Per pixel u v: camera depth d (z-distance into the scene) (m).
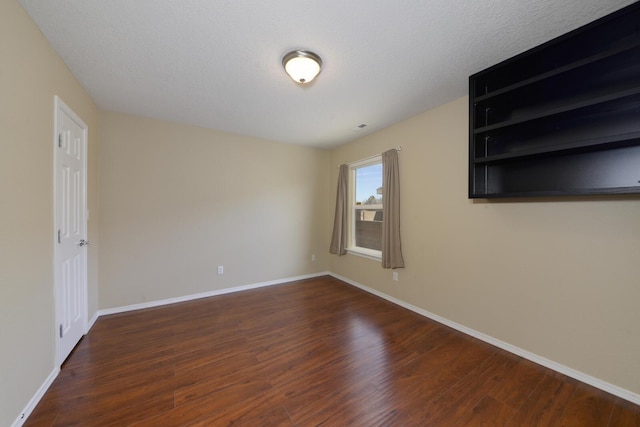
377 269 3.54
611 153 1.63
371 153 3.66
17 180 1.36
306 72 1.90
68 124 2.01
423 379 1.77
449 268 2.61
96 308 2.71
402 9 1.43
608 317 1.66
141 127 3.01
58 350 1.79
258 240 3.87
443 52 1.83
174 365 1.92
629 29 1.51
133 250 2.97
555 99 1.86
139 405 1.51
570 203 1.82
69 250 2.02
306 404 1.54
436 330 2.51
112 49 1.78
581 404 1.55
